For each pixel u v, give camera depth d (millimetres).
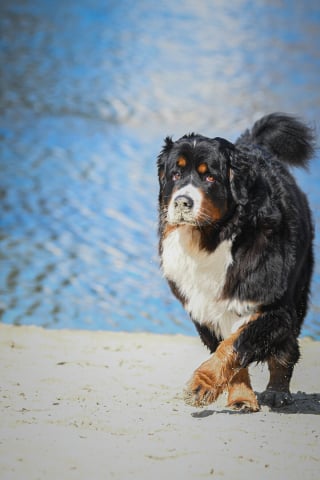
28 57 48844
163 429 7258
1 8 65125
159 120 34938
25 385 8867
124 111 36719
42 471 6125
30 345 11234
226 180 7930
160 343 11789
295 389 9352
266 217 7941
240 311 7984
